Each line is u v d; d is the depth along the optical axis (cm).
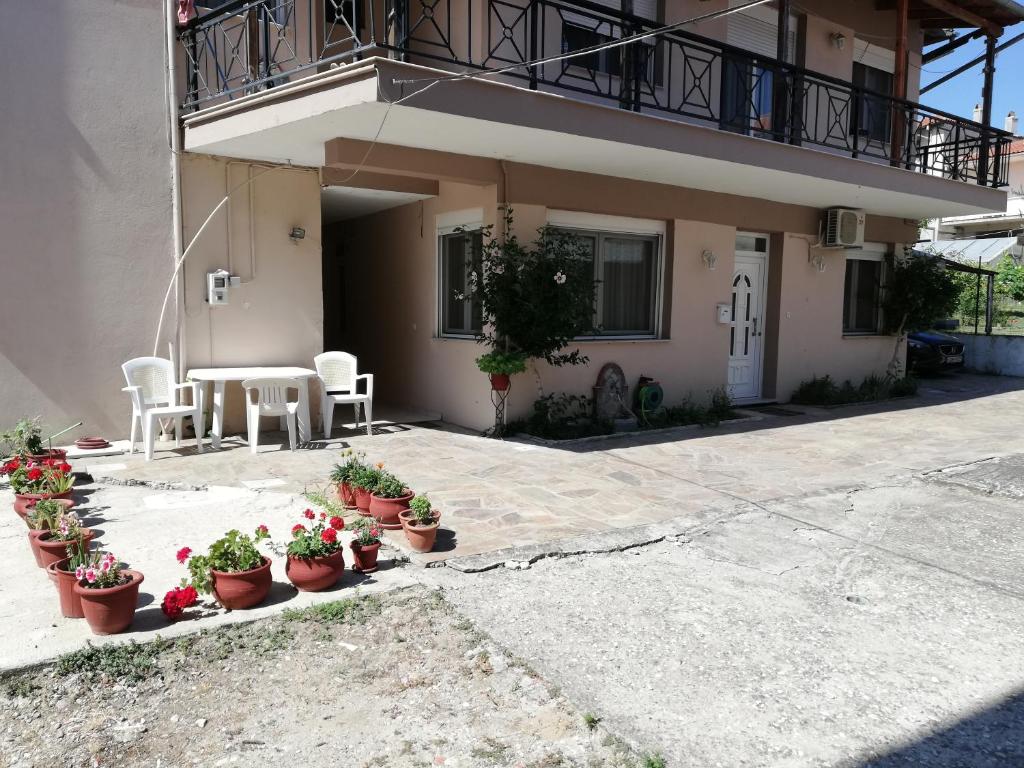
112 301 731
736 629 388
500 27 789
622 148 741
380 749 286
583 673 342
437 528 488
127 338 742
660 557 486
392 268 1028
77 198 706
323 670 340
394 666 345
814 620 401
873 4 1180
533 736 296
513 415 839
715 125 1025
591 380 898
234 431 812
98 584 358
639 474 684
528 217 823
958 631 391
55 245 700
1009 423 972
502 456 738
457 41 788
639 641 372
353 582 432
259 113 659
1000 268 2055
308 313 838
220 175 772
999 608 420
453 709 313
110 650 344
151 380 739
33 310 695
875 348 1266
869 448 812
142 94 729
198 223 764
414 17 837
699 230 982
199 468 666
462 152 760
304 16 820
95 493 594
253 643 360
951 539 530
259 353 813
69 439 721
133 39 721
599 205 877
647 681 336
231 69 777
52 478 536
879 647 372
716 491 635
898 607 419
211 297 765
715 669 347
